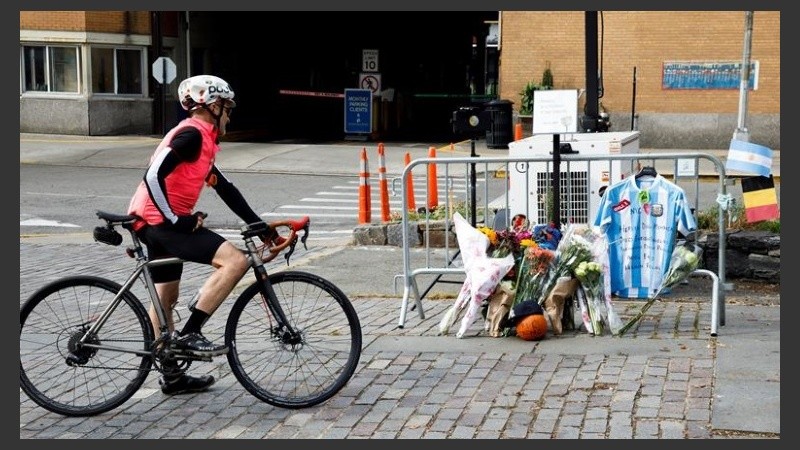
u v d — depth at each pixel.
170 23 38.31
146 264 8.23
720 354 8.90
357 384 8.55
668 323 10.11
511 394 8.13
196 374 8.93
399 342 9.76
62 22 36.12
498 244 9.93
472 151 12.69
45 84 36.94
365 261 14.38
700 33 32.09
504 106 26.27
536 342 9.58
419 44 44.41
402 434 7.37
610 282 10.05
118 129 37.09
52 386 8.49
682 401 7.75
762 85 31.66
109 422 7.91
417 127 43.12
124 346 8.43
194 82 8.08
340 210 21.42
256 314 9.41
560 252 9.78
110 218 8.16
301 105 43.81
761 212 10.28
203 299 8.09
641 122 32.81
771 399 7.68
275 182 26.02
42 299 8.28
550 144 13.16
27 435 7.65
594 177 12.85
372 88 38.28
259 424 7.74
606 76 33.00
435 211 16.44
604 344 9.41
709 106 32.25
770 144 31.72
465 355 9.27
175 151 7.91
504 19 33.69
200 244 8.09
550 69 33.41
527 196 11.22
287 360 8.73
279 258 15.07
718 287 9.93
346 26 44.38
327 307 9.48
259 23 43.53
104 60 36.84
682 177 10.67
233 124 42.06
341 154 31.58
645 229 10.23
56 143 34.38
